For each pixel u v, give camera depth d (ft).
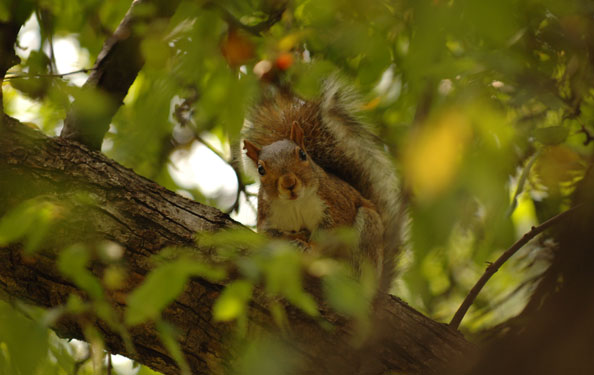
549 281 20.31
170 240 20.25
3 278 19.65
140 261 19.79
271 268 14.05
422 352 21.33
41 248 19.29
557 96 24.50
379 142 32.73
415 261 30.42
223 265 19.71
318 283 20.42
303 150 29.76
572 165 24.79
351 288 15.15
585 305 16.58
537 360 16.61
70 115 22.88
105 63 23.79
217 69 26.73
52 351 21.07
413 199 30.09
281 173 28.30
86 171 20.90
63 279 19.42
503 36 13.32
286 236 29.68
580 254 18.29
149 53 23.00
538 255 28.63
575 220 19.33
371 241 29.99
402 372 20.99
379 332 20.99
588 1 21.99
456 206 25.72
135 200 20.81
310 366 20.11
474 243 29.22
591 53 24.47
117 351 20.36
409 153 22.18
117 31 24.02
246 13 27.94
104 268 19.35
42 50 26.23
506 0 12.98
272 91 32.40
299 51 27.86
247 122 32.73
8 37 21.35
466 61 19.63
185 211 21.20
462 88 22.52
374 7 23.70
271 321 19.81
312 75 26.61
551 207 28.53
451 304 32.76
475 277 32.35
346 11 24.48
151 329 19.89
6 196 19.75
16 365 17.40
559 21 23.88
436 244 29.58
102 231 19.89
